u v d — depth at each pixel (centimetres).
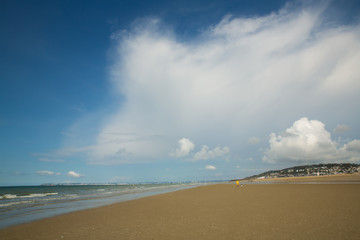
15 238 1012
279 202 1870
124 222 1290
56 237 1001
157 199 2677
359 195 2130
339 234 823
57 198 3638
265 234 877
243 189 4094
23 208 2183
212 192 3578
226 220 1204
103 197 3588
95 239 939
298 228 942
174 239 879
